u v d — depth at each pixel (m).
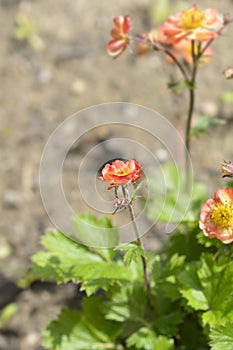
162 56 7.13
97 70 7.60
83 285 4.11
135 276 4.33
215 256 4.07
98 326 4.42
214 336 3.65
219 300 3.83
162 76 7.28
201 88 7.09
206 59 4.68
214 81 7.14
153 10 7.95
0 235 6.19
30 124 7.12
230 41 7.52
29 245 6.04
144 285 4.30
